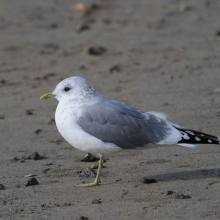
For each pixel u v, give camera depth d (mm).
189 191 7742
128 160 9789
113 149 8344
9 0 35500
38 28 26359
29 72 18016
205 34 23125
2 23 27500
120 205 7242
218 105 13062
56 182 8586
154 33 23859
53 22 27969
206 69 17078
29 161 9938
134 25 26078
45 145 10977
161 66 17969
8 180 8734
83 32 24938
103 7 32219
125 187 8148
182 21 26609
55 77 17188
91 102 8578
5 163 9805
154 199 7449
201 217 6582
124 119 8352
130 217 6727
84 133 8305
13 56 20500
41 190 8125
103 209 7094
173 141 8188
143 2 33406
